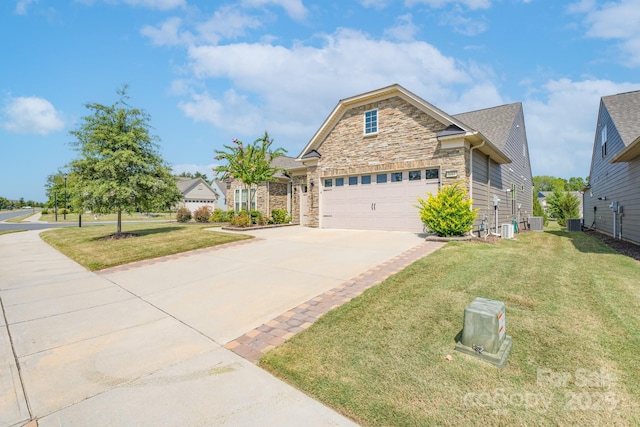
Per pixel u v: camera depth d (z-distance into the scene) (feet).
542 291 15.49
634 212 35.78
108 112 40.11
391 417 7.27
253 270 22.12
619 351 9.69
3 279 21.79
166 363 10.18
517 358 9.48
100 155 38.60
